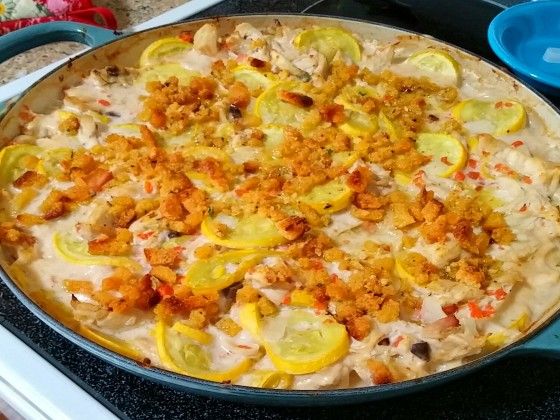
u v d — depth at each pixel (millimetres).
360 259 492
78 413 435
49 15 795
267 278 465
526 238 509
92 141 566
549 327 428
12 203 525
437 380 408
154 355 447
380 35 651
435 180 545
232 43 646
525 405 447
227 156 556
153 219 508
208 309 462
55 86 596
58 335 467
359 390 404
